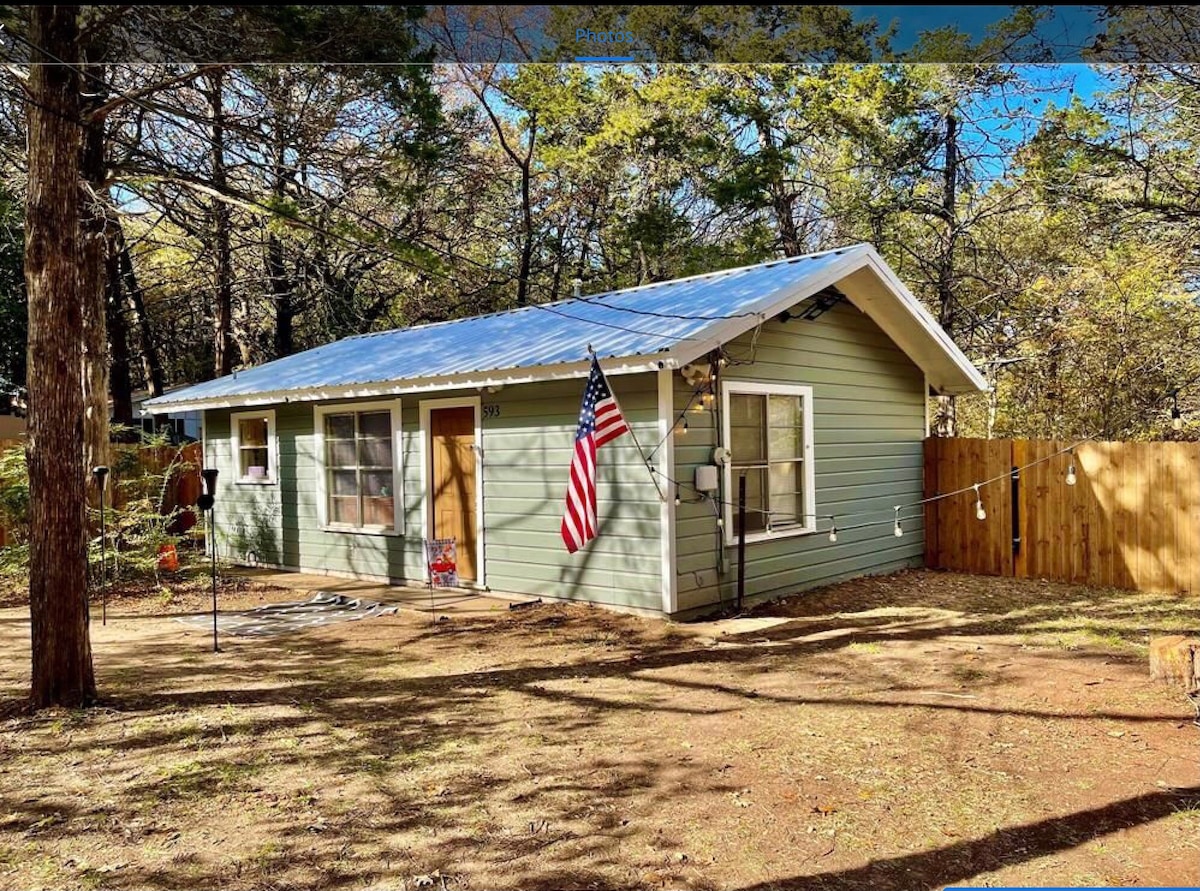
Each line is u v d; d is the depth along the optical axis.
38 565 5.20
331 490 10.89
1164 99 11.77
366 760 4.41
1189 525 8.91
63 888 3.12
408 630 7.63
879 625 7.54
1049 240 15.93
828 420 9.46
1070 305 15.55
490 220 20.11
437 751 4.55
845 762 4.34
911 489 10.81
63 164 5.01
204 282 18.69
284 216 8.09
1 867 3.28
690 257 17.41
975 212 16.73
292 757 4.45
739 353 8.20
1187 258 13.37
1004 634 7.13
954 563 10.68
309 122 9.16
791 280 8.31
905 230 17.61
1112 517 9.42
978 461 10.48
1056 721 4.91
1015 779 4.09
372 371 9.80
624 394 7.77
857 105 15.99
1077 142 12.56
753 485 8.53
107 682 5.89
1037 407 16.64
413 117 10.05
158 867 3.28
